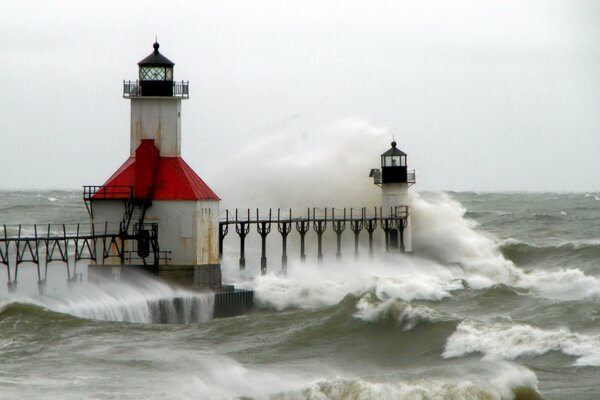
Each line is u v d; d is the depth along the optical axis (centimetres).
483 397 12062
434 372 13050
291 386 12756
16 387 12762
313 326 16600
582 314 17725
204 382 13125
